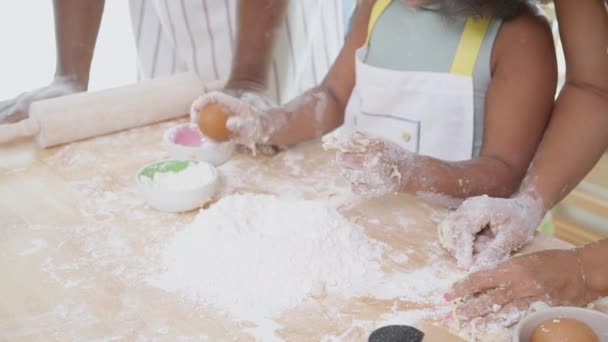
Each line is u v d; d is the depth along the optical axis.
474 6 1.31
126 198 1.22
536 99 1.29
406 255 1.07
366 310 0.94
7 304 0.93
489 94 1.35
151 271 1.01
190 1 1.90
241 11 1.73
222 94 1.35
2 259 1.03
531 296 0.91
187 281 0.98
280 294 0.96
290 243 1.01
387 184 1.11
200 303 0.94
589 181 1.81
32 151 1.39
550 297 0.91
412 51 1.44
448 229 1.07
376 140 1.12
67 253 1.05
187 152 1.34
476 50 1.36
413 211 1.20
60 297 0.95
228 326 0.90
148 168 1.24
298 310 0.93
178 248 1.04
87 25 1.75
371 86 1.48
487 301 0.90
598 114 1.20
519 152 1.29
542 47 1.32
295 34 1.99
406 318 0.92
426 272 1.03
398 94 1.45
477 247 1.07
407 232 1.14
